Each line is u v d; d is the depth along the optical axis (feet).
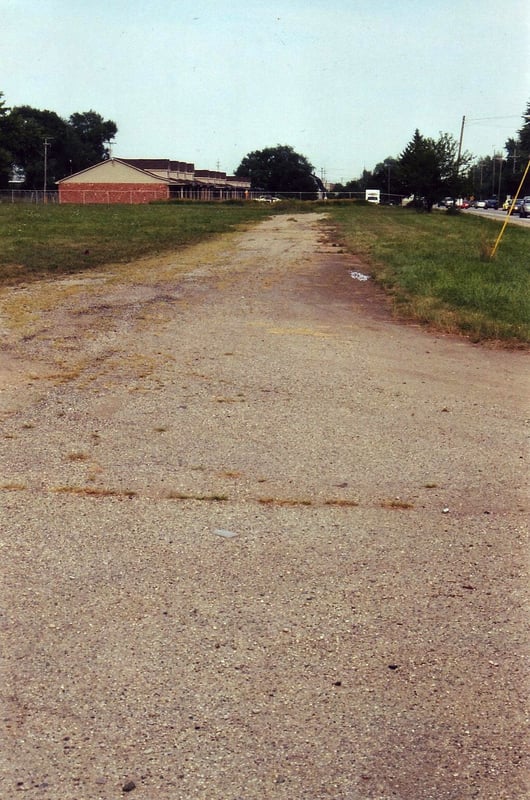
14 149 364.79
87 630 13.71
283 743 11.12
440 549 17.15
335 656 13.14
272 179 539.70
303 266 72.69
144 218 159.53
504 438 24.75
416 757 10.94
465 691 12.31
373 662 13.00
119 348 35.35
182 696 12.05
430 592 15.29
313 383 30.55
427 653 13.26
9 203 276.21
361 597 15.05
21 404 26.63
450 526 18.35
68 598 14.75
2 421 24.86
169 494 19.69
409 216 216.95
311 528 18.02
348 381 31.01
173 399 27.86
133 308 45.57
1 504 18.84
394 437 24.54
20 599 14.67
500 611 14.64
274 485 20.47
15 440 23.21
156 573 15.76
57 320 41.19
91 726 11.38
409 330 42.04
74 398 27.55
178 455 22.40
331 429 25.13
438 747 11.13
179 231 119.03
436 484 20.85
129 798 10.14
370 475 21.34
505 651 13.37
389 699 12.09
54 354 33.76
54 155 465.88
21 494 19.45
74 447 22.79
